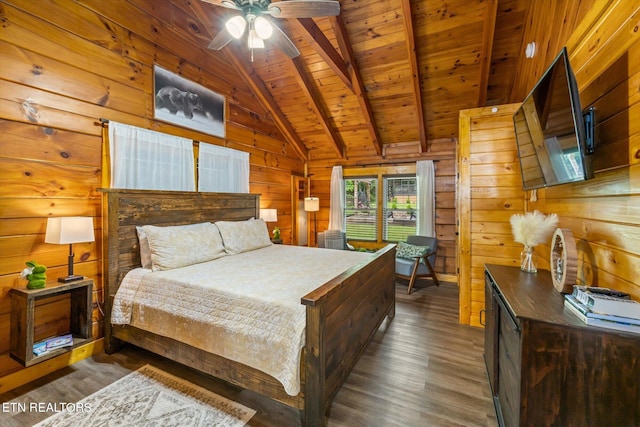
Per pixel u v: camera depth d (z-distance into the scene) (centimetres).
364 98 421
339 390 190
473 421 163
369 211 575
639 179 111
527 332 116
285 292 179
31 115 210
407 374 209
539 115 180
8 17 199
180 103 328
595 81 146
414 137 511
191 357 193
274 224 512
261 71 429
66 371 212
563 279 143
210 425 159
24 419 165
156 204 276
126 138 267
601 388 108
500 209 279
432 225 497
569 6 186
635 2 115
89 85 245
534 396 116
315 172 618
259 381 165
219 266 251
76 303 227
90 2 246
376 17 323
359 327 215
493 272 196
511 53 328
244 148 434
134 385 195
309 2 193
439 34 323
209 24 353
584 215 158
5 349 195
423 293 411
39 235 215
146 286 218
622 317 104
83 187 241
